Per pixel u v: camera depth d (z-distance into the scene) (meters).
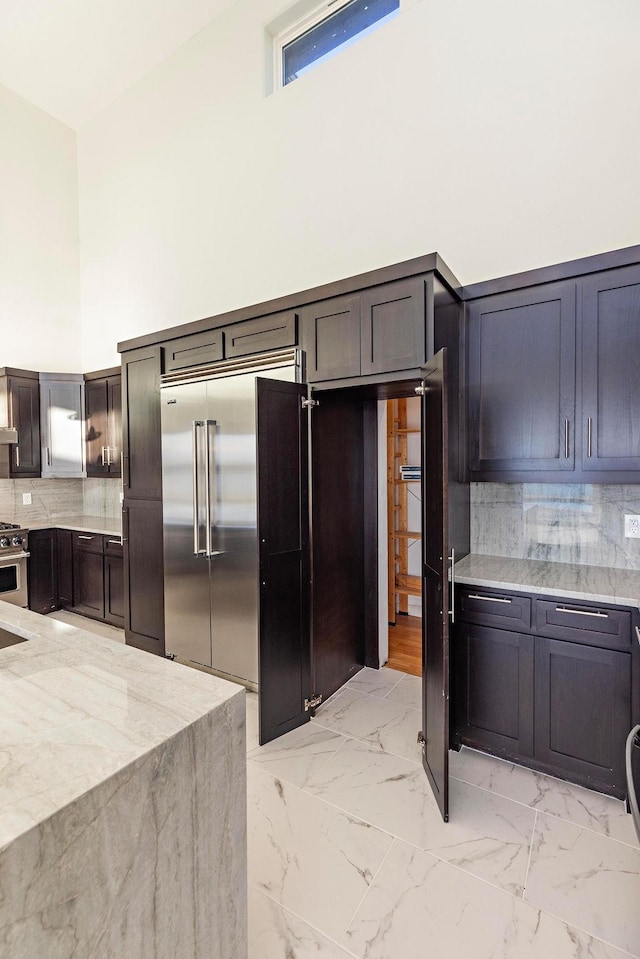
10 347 4.57
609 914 1.48
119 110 4.53
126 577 3.71
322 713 2.72
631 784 1.14
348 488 3.10
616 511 2.43
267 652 2.44
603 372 2.18
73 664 1.21
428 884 1.60
